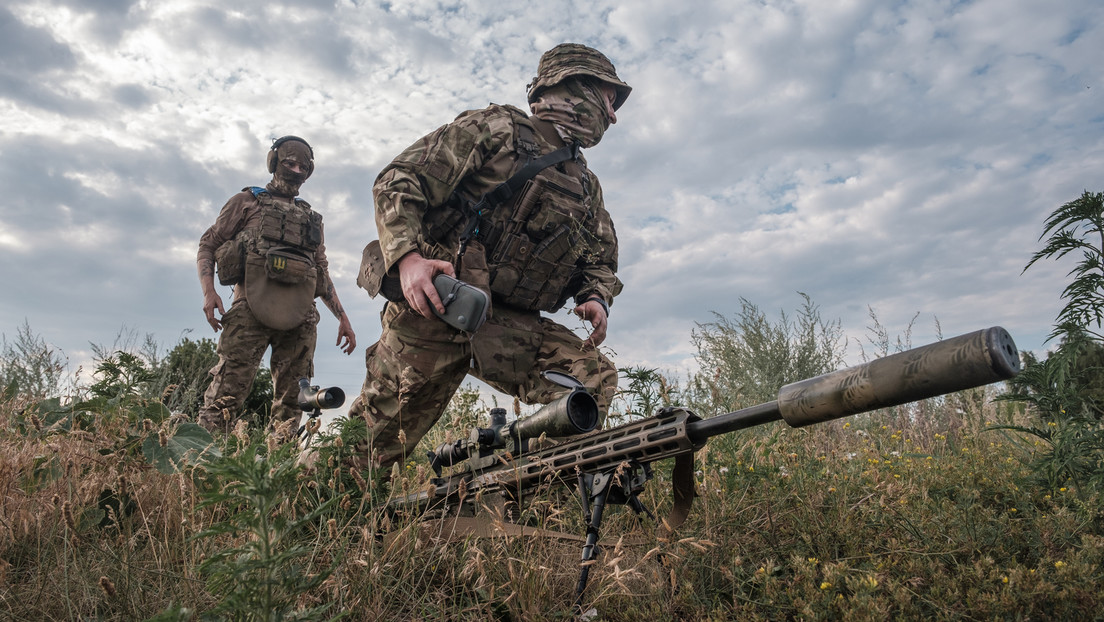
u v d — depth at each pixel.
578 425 2.41
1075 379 3.53
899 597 2.29
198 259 6.96
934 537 2.82
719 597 2.58
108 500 2.91
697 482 3.27
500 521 2.55
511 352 3.40
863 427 6.19
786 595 2.42
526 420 2.72
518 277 3.38
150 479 2.99
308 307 7.23
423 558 2.68
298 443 3.21
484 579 2.42
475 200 3.34
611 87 3.73
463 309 2.82
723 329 7.10
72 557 2.50
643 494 3.32
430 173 3.17
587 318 3.69
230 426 6.41
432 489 3.02
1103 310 3.21
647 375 3.77
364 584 2.37
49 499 2.75
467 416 4.33
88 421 3.40
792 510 3.19
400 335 3.30
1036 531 2.81
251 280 6.79
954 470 3.74
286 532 1.85
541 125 3.53
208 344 8.37
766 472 3.21
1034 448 4.12
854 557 2.72
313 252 7.34
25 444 2.98
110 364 3.68
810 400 1.90
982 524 2.91
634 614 2.33
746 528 3.03
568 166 3.52
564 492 3.02
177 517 2.66
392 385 3.33
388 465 3.41
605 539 2.94
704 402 4.80
